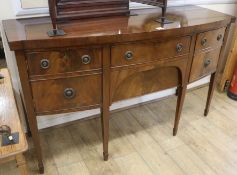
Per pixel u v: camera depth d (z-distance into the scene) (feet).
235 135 5.75
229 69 7.08
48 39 3.20
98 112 6.20
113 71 3.88
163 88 4.79
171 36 4.02
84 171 4.66
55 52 3.38
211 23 4.38
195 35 4.38
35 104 3.71
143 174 4.64
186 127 5.96
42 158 4.66
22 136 2.91
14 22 4.09
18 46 3.09
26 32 3.51
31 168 4.67
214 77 5.68
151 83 4.56
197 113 6.49
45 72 3.47
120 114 6.37
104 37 3.44
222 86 7.36
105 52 3.64
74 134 5.61
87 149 5.19
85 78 3.75
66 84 3.70
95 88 3.92
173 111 6.56
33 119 3.85
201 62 4.90
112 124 5.98
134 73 4.13
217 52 5.20
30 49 3.22
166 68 4.54
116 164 4.84
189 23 4.26
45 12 4.50
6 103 3.47
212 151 5.26
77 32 3.57
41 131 5.65
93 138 5.51
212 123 6.13
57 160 4.88
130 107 6.62
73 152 5.10
